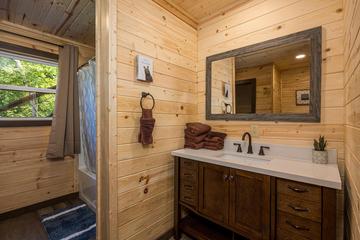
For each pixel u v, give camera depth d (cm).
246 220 135
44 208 241
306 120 147
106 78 140
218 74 204
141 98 161
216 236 165
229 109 195
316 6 145
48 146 239
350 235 105
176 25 197
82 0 183
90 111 238
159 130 180
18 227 199
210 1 184
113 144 141
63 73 247
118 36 145
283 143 161
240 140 187
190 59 214
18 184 227
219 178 150
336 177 106
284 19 161
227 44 198
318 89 142
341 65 134
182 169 177
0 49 217
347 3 110
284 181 118
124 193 150
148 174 169
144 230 165
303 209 110
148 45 168
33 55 238
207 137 199
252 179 131
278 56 163
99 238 143
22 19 215
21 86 241
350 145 105
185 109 208
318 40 142
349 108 107
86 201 251
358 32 76
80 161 274
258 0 177
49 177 250
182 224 184
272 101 166
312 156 142
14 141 226
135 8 158
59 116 241
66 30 241
